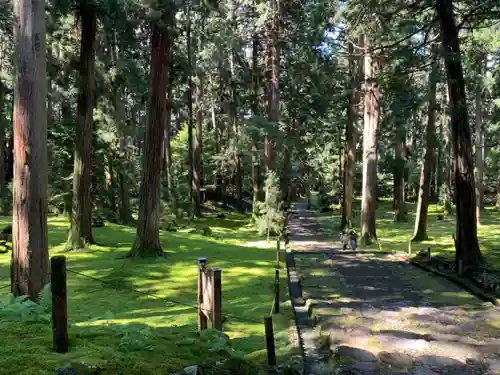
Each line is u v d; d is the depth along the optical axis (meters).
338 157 49.06
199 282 6.66
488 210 39.19
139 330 4.31
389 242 23.05
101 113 23.92
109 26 16.48
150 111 15.07
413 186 53.03
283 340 7.37
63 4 14.25
